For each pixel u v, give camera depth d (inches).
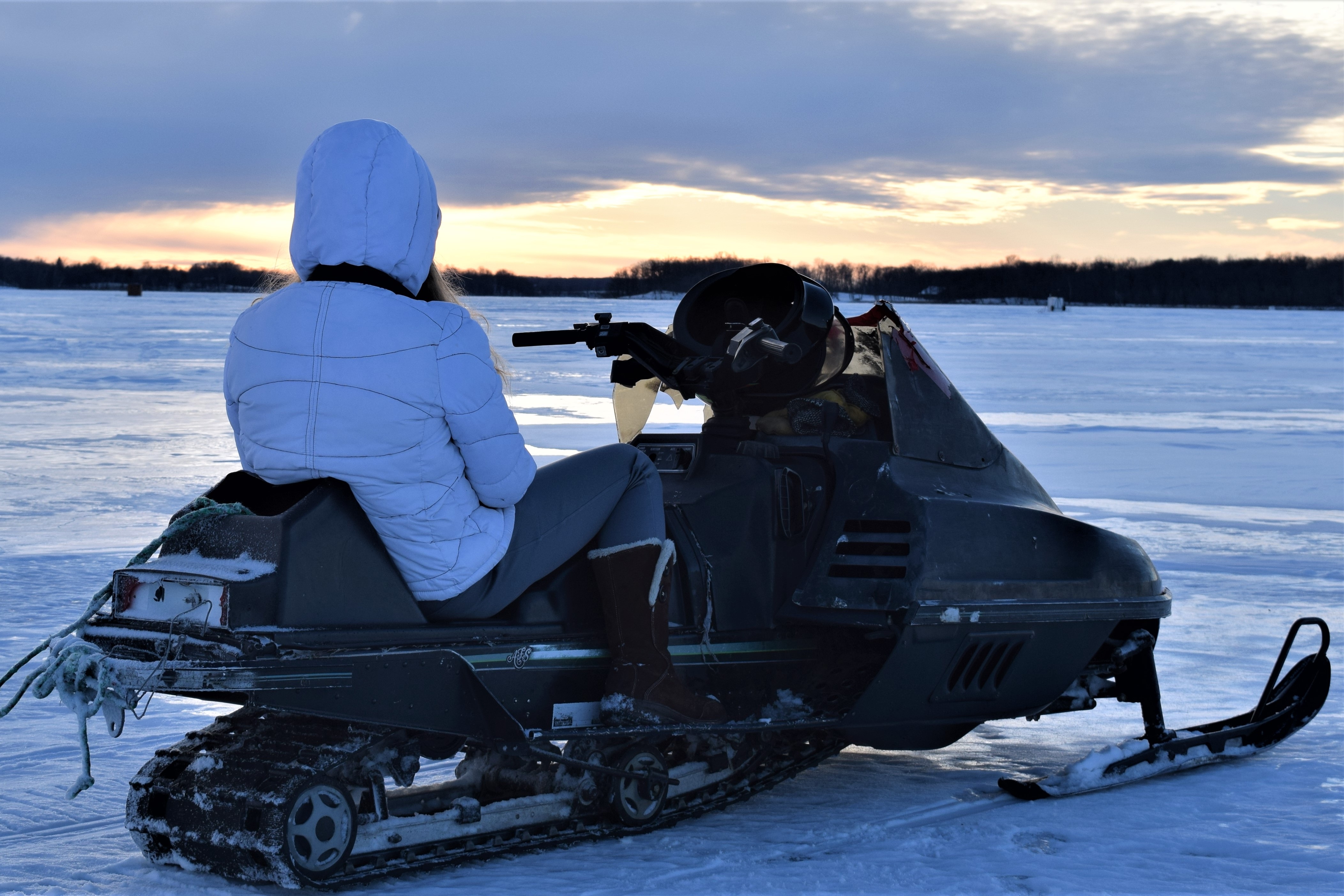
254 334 120.1
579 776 137.1
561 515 131.4
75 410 762.2
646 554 134.9
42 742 179.8
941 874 128.0
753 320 163.8
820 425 161.6
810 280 162.7
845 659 156.6
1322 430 734.5
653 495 138.2
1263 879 127.0
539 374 1144.2
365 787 122.3
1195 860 133.6
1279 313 5565.9
